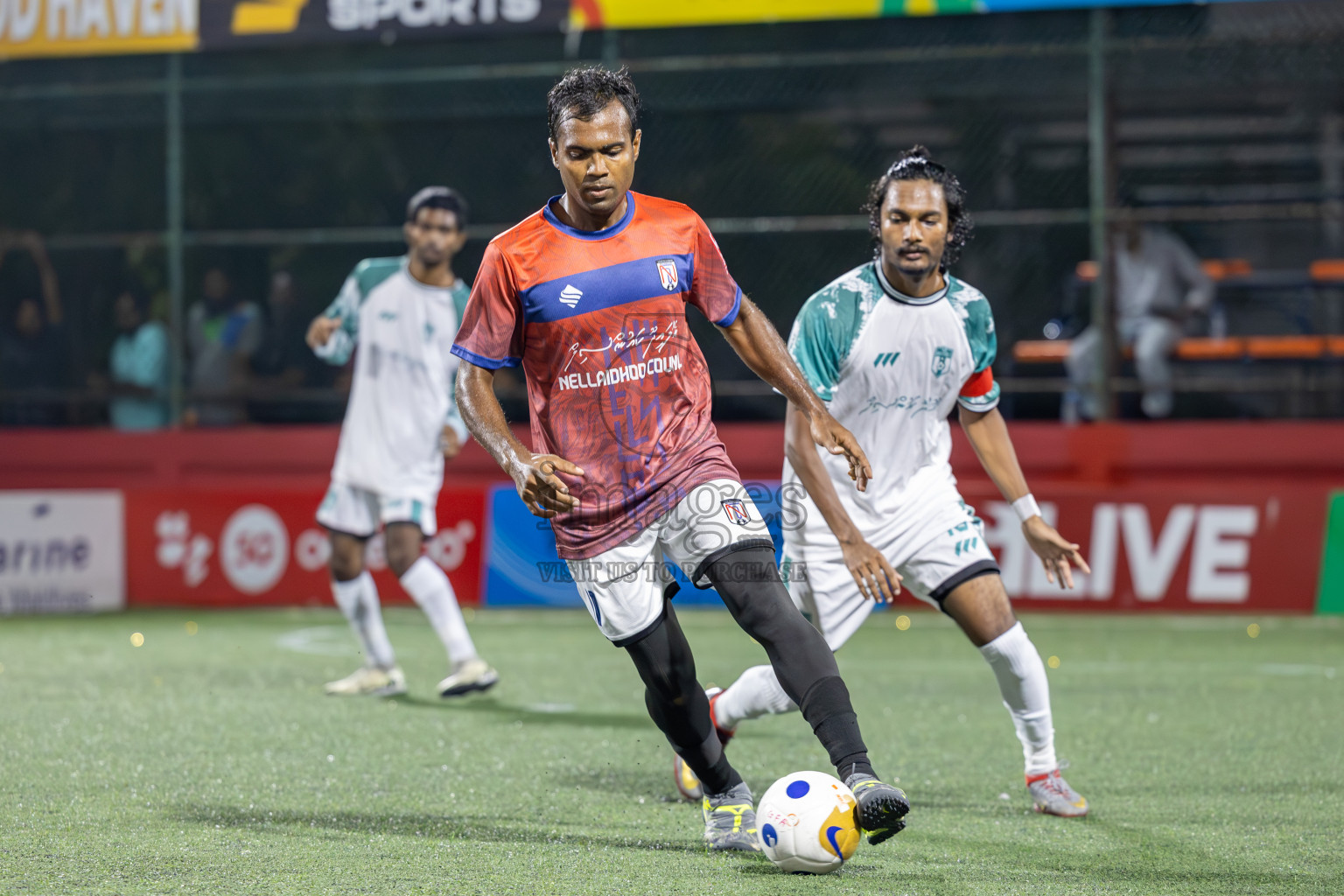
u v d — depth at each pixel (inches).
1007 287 1497.3
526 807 565.0
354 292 908.6
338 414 1587.1
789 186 1523.1
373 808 558.3
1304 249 1581.0
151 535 1478.8
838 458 570.6
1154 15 1417.3
